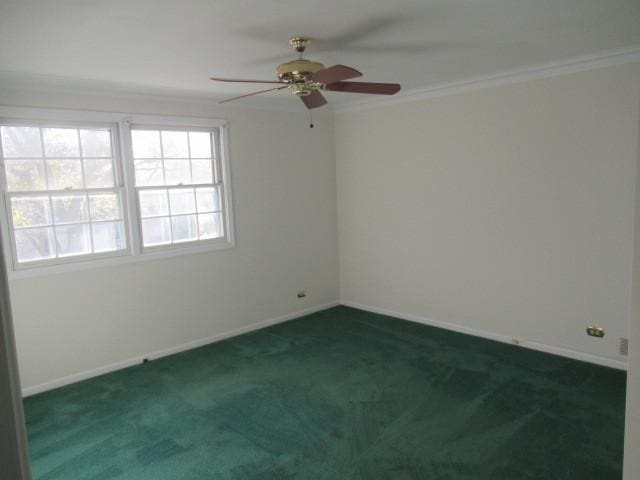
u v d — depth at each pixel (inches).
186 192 181.0
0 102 137.3
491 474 99.3
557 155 153.6
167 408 134.3
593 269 149.9
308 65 107.0
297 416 127.1
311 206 219.9
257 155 198.2
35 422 128.1
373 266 218.7
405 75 157.5
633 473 40.8
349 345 179.8
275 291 209.6
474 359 160.2
